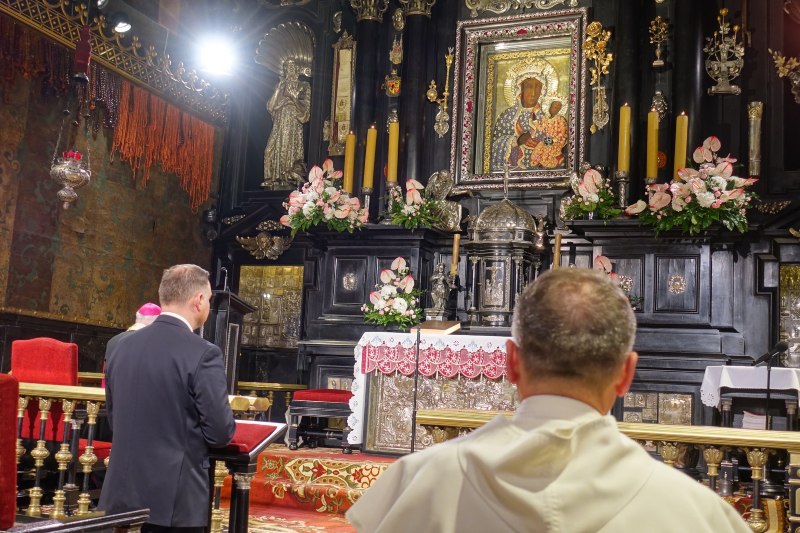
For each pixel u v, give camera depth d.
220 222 10.85
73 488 4.59
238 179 10.88
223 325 6.65
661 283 8.27
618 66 9.24
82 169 8.23
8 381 1.99
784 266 8.42
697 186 7.80
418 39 10.09
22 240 8.19
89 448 4.62
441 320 8.06
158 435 3.12
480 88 10.01
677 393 7.84
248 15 10.96
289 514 6.17
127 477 3.10
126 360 3.22
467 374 6.80
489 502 1.17
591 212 8.52
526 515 1.14
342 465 6.56
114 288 9.34
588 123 9.41
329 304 9.50
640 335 8.16
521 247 8.68
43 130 8.41
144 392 3.15
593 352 1.27
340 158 10.41
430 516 1.21
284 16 10.85
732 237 8.26
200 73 10.49
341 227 9.17
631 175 8.95
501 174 9.63
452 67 10.11
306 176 10.61
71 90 8.69
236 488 3.35
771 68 8.83
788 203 8.34
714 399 6.75
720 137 8.84
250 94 11.05
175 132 10.12
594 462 1.18
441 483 1.22
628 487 1.17
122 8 9.28
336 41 10.70
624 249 8.44
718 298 8.25
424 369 6.92
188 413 3.16
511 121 9.82
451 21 10.25
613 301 1.31
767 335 8.28
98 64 8.96
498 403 6.77
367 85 10.16
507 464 1.17
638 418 7.91
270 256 10.50
